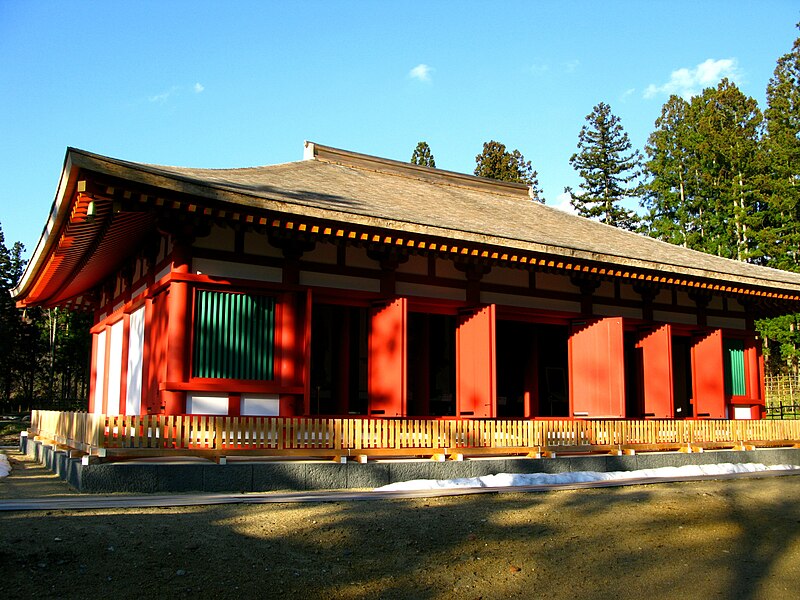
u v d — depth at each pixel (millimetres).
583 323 18297
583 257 16406
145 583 6984
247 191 12719
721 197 51156
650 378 19000
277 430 12680
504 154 61094
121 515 9438
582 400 18109
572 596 7445
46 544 7793
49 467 16453
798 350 45188
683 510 11312
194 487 11789
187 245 13516
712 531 10070
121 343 19234
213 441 12164
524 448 15352
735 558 8891
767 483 15289
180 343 13219
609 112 64625
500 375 21297
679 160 54719
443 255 15273
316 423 13070
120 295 19562
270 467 12367
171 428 11914
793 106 49188
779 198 45938
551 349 22797
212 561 7715
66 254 17078
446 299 16516
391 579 7633
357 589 7305
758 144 51438
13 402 59156
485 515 10430
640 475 16031
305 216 13047
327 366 18484
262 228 13398
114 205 11750
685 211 52875
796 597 7648
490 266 17359
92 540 8062
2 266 64250
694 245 50188
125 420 11648
